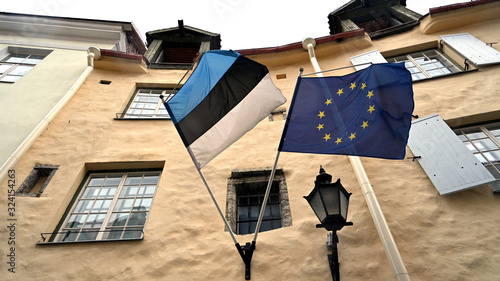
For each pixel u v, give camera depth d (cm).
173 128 647
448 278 353
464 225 398
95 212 503
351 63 761
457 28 779
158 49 1047
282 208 479
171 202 496
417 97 605
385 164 502
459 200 427
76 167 556
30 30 970
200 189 517
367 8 1089
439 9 780
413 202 439
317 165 529
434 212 420
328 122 391
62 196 501
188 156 581
